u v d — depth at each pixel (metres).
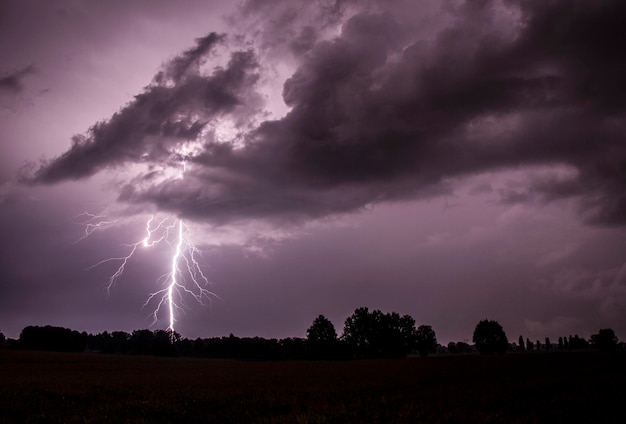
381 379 35.22
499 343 104.62
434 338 103.00
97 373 44.34
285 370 50.72
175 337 108.25
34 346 105.62
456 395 24.61
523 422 17.66
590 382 29.16
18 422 18.95
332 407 21.11
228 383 32.03
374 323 101.06
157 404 21.59
